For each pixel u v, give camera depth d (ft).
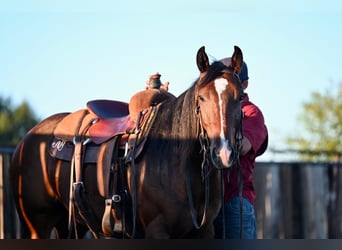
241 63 28.32
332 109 93.15
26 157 36.32
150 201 29.45
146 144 30.17
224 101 26.73
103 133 32.40
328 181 64.90
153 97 32.04
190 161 28.81
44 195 35.60
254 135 30.60
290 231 62.49
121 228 30.89
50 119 36.99
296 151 69.92
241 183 29.37
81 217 33.22
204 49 28.60
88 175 32.40
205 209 28.78
